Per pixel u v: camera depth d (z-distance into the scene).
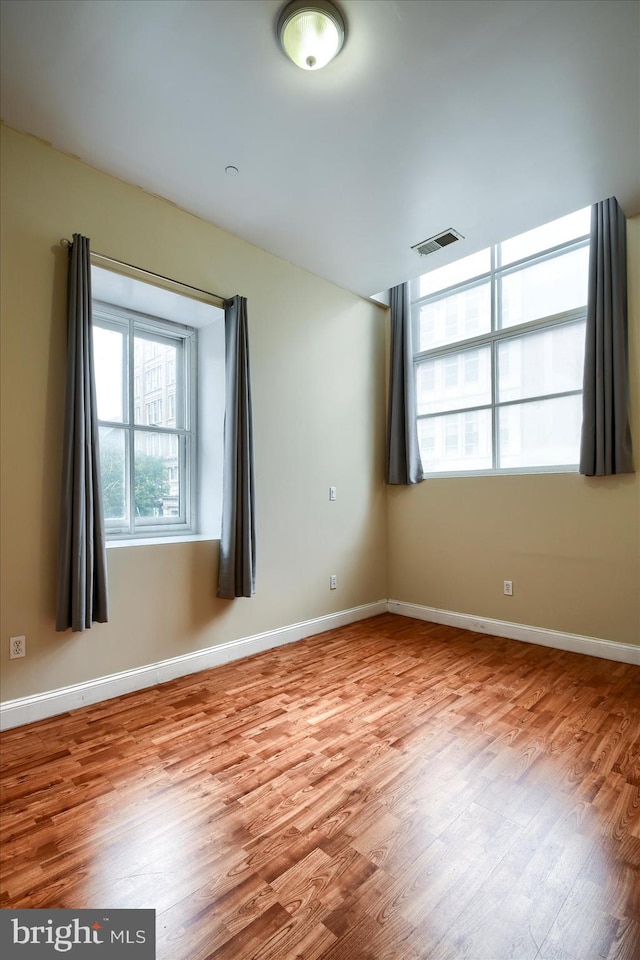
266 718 2.34
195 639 2.96
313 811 1.66
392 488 4.48
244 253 3.26
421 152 2.41
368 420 4.31
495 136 2.30
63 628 2.29
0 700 2.20
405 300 4.29
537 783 1.81
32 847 1.49
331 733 2.19
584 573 3.27
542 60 1.89
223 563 3.01
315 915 1.25
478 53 1.85
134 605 2.68
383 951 1.15
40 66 1.90
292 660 3.15
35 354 2.32
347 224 3.07
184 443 3.31
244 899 1.30
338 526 3.98
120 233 2.62
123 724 2.27
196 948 1.16
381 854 1.46
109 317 2.97
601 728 2.22
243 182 2.65
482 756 2.00
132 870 1.40
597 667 3.01
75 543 2.29
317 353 3.81
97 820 1.61
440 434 4.23
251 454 3.10
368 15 1.70
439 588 4.10
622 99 2.08
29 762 1.96
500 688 2.69
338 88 2.00
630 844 1.50
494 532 3.75
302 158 2.45
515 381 3.73
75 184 2.46
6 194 2.24
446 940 1.18
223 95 2.04
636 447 3.06
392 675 2.89
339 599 3.99
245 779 1.84
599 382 3.11
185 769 1.91
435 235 3.21
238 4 1.65
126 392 3.03
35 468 2.31
